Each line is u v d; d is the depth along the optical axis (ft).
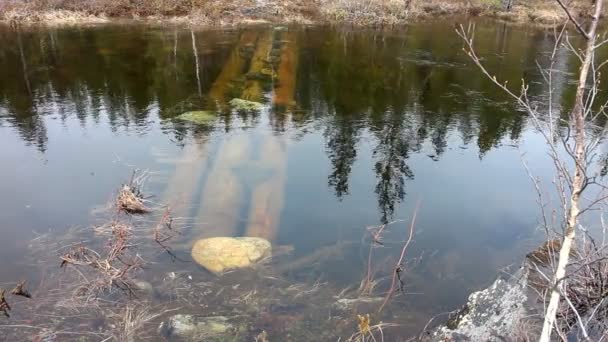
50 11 65.57
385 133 28.53
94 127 28.89
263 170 22.59
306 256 16.38
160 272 15.20
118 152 25.00
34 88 36.86
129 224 17.80
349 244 17.20
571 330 11.59
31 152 24.98
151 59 46.32
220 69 43.16
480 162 24.54
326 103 34.27
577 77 40.83
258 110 32.40
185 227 17.85
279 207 19.42
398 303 14.14
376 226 18.39
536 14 78.38
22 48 49.52
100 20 66.23
